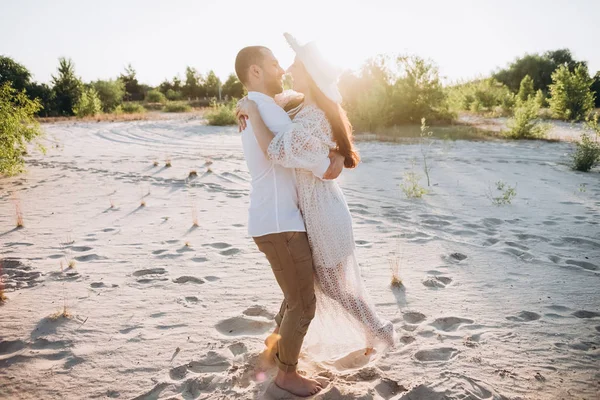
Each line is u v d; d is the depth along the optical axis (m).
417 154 11.98
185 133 18.78
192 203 6.98
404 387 2.50
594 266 4.29
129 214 6.35
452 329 3.18
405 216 6.12
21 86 36.88
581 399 2.38
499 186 7.84
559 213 6.23
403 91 19.09
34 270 4.28
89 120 27.75
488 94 29.50
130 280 4.04
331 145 2.26
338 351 2.73
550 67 43.41
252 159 2.36
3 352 2.94
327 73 2.24
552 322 3.21
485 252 4.71
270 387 2.50
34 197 7.47
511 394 2.43
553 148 13.30
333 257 2.44
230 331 3.18
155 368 2.71
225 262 4.47
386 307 3.49
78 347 2.95
